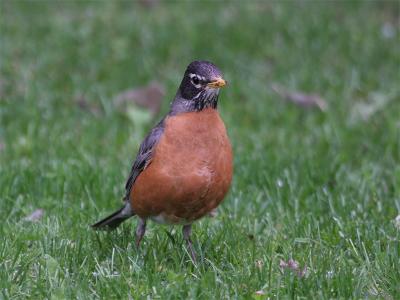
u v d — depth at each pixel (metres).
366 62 16.84
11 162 11.99
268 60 17.41
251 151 12.37
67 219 9.93
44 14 20.17
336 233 9.41
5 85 15.31
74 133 13.35
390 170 11.77
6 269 8.30
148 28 18.98
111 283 8.02
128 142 12.93
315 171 11.48
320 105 14.58
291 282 7.96
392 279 8.09
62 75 16.05
